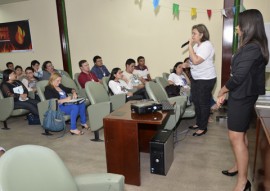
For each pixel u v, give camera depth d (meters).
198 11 4.46
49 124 3.17
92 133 3.43
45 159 1.07
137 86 4.18
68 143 3.10
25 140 3.27
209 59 2.89
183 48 4.70
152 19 4.82
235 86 1.62
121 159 2.03
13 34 6.14
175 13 4.62
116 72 3.65
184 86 3.78
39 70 5.33
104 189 1.22
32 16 5.83
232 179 2.13
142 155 2.67
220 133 3.24
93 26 5.32
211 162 2.45
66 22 5.50
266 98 2.12
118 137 1.99
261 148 1.64
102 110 2.92
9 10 6.04
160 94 2.98
